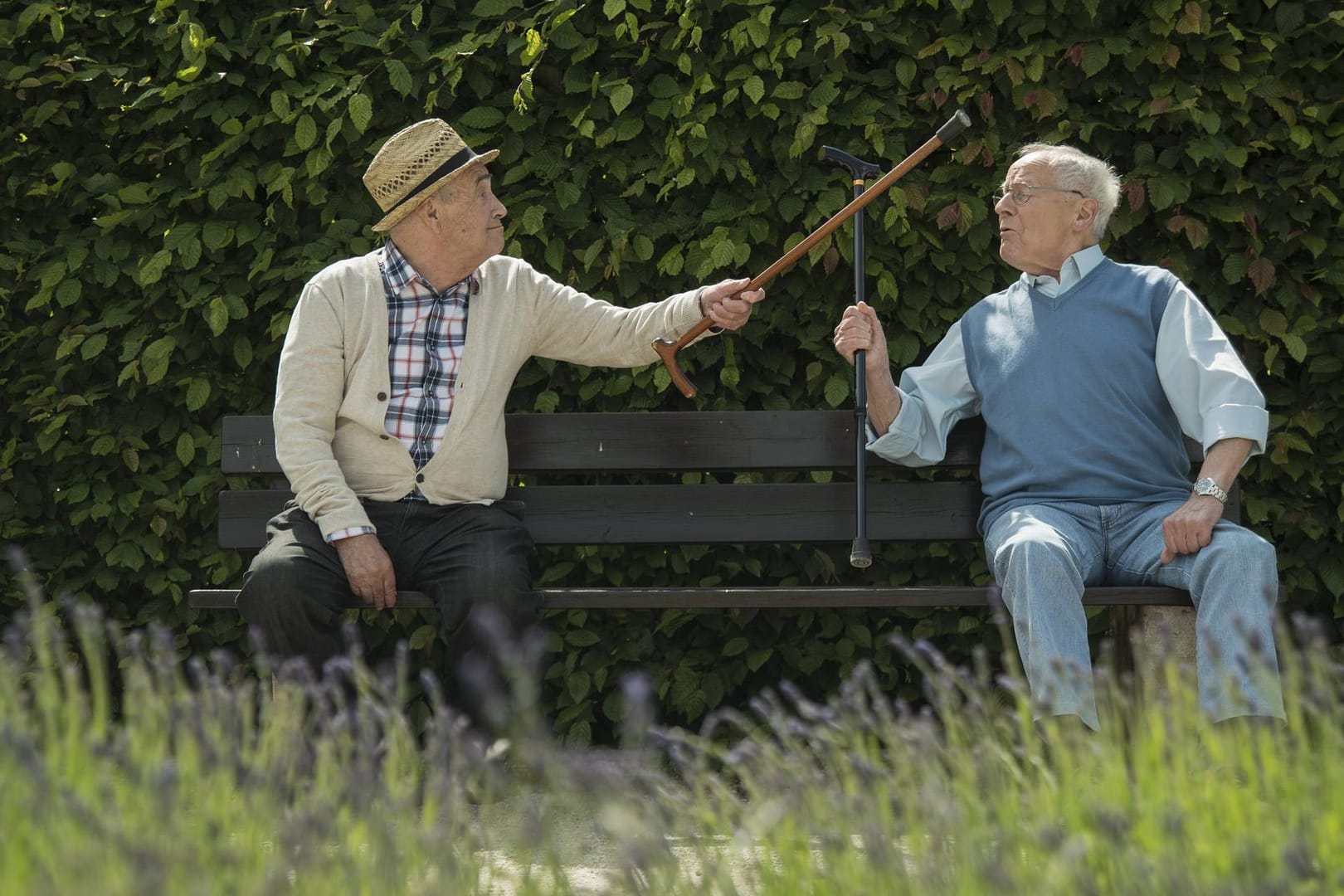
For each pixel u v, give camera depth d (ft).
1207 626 20.83
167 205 28.66
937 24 27.94
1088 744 14.61
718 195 27.99
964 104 27.66
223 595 22.45
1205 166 27.58
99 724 13.94
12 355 28.89
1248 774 13.56
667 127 28.09
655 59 28.25
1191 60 27.73
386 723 14.98
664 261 27.68
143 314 28.68
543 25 27.91
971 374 25.13
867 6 27.99
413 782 13.87
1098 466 23.56
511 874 15.62
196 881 11.11
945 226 27.22
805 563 28.45
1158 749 14.05
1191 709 14.76
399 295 23.73
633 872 12.90
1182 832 12.27
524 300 24.31
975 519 25.55
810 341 27.89
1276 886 11.02
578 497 25.84
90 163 28.94
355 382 23.34
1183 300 23.81
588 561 28.17
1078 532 23.03
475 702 21.80
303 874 12.07
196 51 27.66
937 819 12.76
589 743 28.12
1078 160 24.57
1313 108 27.09
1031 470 23.91
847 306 28.09
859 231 24.95
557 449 25.84
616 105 27.12
